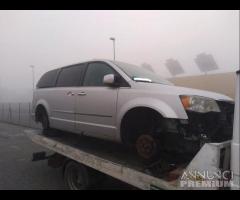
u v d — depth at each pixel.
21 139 13.91
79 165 5.14
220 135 3.91
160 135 3.88
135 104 4.14
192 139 3.71
